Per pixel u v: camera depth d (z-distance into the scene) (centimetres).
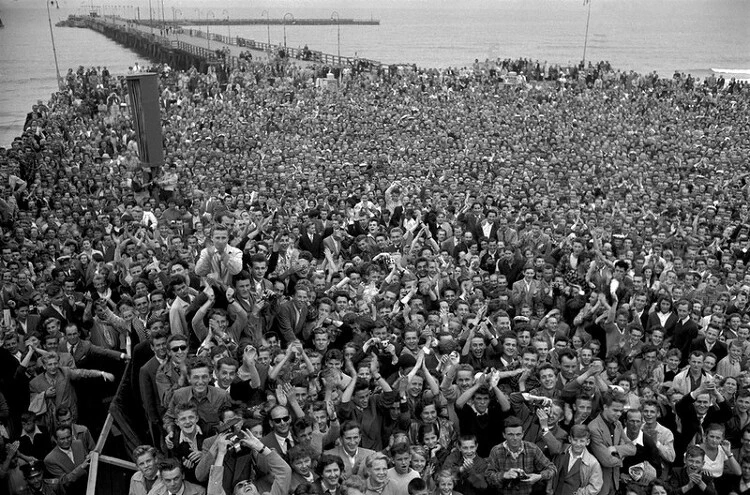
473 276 1273
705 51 11900
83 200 1897
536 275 1216
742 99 4359
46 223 1678
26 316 1048
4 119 5172
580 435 705
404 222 1717
